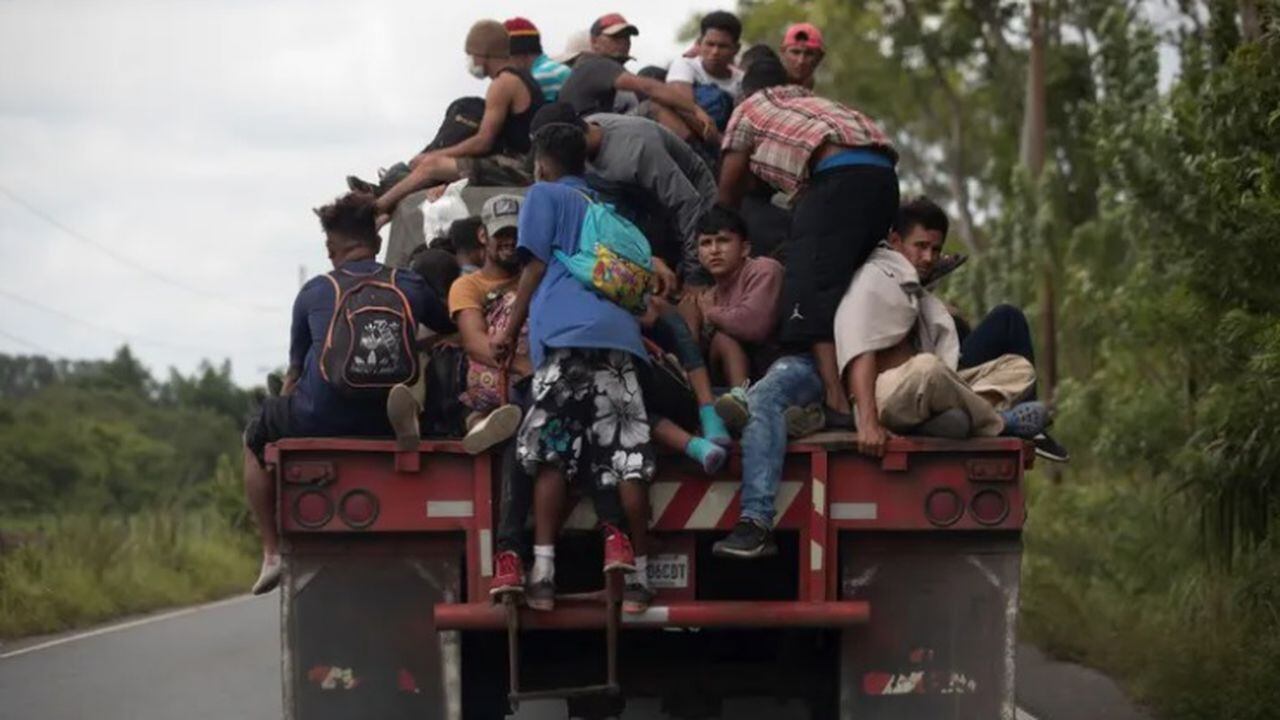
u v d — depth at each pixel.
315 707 11.18
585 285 11.14
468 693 12.34
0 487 65.94
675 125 16.70
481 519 11.12
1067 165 57.00
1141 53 32.00
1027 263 39.78
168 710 16.72
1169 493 21.83
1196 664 17.19
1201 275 19.22
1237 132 18.28
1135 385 29.09
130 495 70.56
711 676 12.21
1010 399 12.14
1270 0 18.14
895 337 11.78
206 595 34.38
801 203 12.26
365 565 11.23
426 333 12.28
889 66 71.50
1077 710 17.38
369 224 12.34
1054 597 22.78
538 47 17.61
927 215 13.08
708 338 12.59
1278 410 18.25
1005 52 61.25
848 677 11.25
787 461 11.29
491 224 12.24
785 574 12.14
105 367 111.69
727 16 18.14
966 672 11.23
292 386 12.18
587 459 11.05
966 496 11.19
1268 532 19.20
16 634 24.84
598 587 12.12
